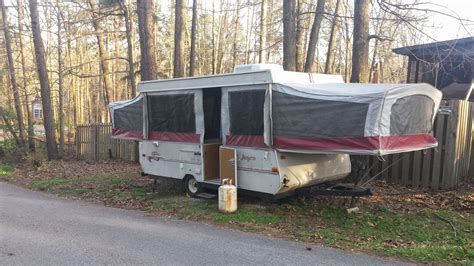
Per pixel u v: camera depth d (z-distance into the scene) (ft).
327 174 26.81
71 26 84.89
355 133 20.68
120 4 57.72
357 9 34.42
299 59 52.31
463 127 30.73
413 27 33.73
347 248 18.72
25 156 59.11
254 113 25.18
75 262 17.06
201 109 28.37
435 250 18.07
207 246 19.13
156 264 16.81
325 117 21.81
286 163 24.44
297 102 22.97
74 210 27.40
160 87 31.17
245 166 25.91
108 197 31.83
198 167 28.91
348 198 27.91
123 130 35.17
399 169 32.17
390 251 18.10
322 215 24.54
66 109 107.45
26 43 86.94
